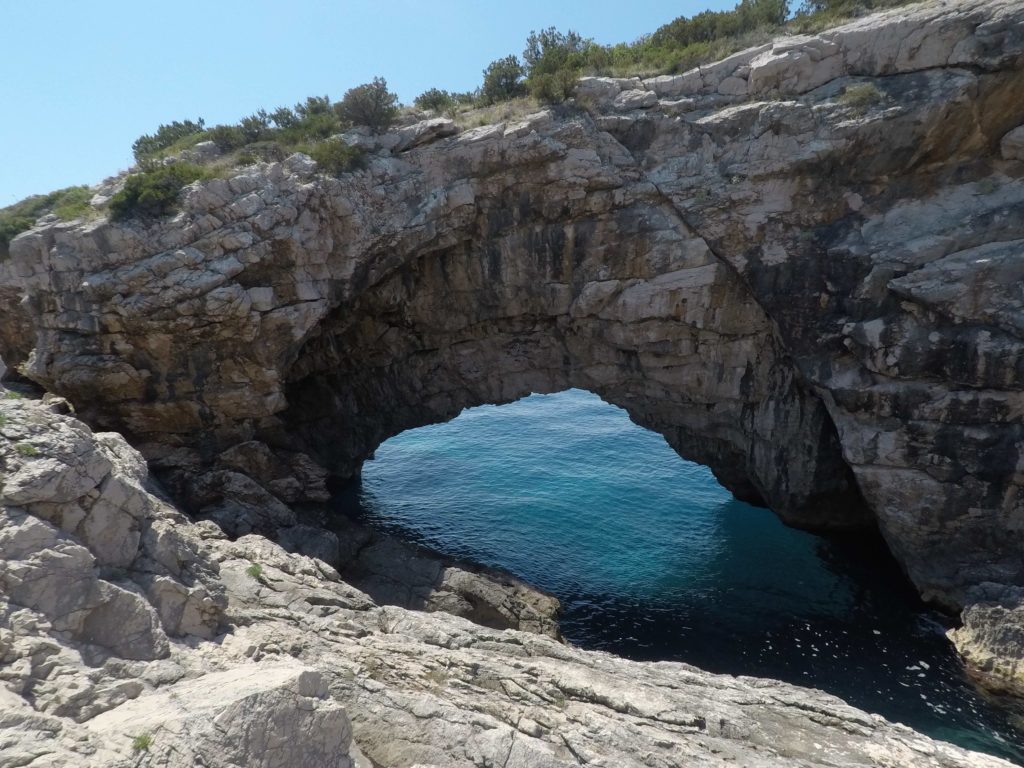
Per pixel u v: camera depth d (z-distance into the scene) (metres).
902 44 24.59
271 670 12.49
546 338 35.88
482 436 55.78
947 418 24.97
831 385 27.69
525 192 30.61
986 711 21.44
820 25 28.06
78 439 13.60
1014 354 23.02
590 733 15.02
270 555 21.02
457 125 31.14
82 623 11.94
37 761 8.80
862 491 28.08
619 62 33.88
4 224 33.56
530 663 18.06
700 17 34.06
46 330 27.80
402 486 44.41
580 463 48.41
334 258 30.06
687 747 14.91
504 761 13.53
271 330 29.47
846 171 26.27
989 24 22.59
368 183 29.67
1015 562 24.80
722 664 24.75
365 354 38.03
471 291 34.03
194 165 29.59
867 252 25.92
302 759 11.30
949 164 25.22
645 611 28.73
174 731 10.04
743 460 37.16
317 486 34.38
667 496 41.84
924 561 26.95
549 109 30.33
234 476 30.27
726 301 30.59
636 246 30.59
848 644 25.58
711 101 28.77
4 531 11.63
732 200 28.08
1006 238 23.77
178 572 14.99
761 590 30.11
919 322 25.03
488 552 34.53
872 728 17.69
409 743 13.94
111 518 13.73
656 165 29.39
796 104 26.42
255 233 27.70
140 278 26.28
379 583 27.95
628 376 35.53
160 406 29.80
